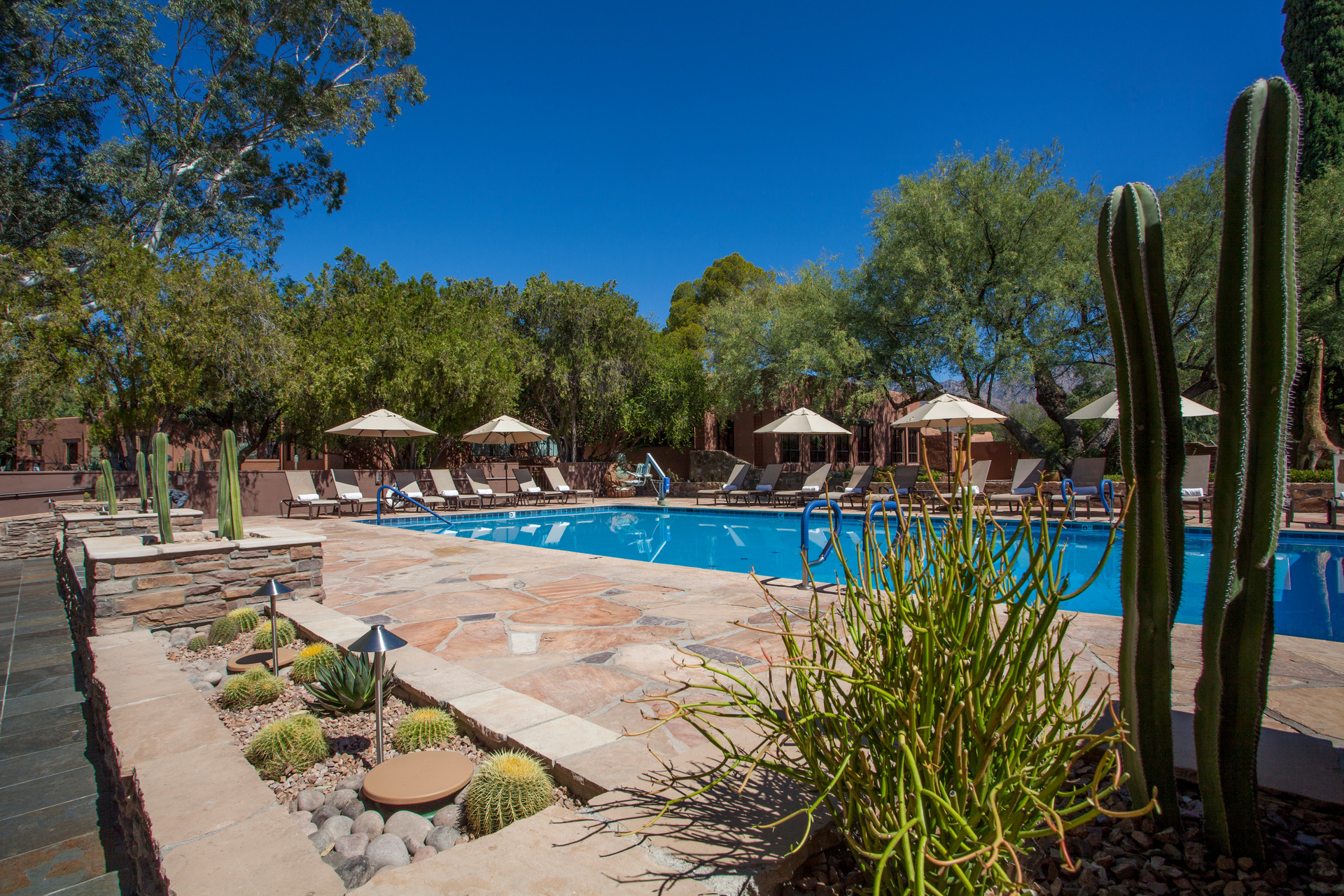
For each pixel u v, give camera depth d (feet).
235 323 42.32
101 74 51.96
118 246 39.63
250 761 8.70
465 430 58.95
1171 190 48.47
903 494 45.44
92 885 7.52
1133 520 6.05
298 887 5.27
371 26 60.39
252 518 44.57
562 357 64.95
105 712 10.32
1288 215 4.97
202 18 54.75
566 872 5.27
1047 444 59.11
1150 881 5.41
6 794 9.65
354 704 10.37
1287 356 5.08
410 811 7.41
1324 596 20.49
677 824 6.04
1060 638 4.77
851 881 5.44
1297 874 5.37
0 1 46.32
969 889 3.99
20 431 72.28
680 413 69.56
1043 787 4.52
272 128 60.23
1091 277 48.11
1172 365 5.69
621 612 16.29
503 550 27.96
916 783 4.04
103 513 28.76
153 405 39.88
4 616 20.93
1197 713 5.64
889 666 5.13
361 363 49.55
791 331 59.47
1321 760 7.02
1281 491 5.23
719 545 35.86
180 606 15.72
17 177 49.75
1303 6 55.16
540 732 8.75
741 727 8.71
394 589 19.60
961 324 50.37
